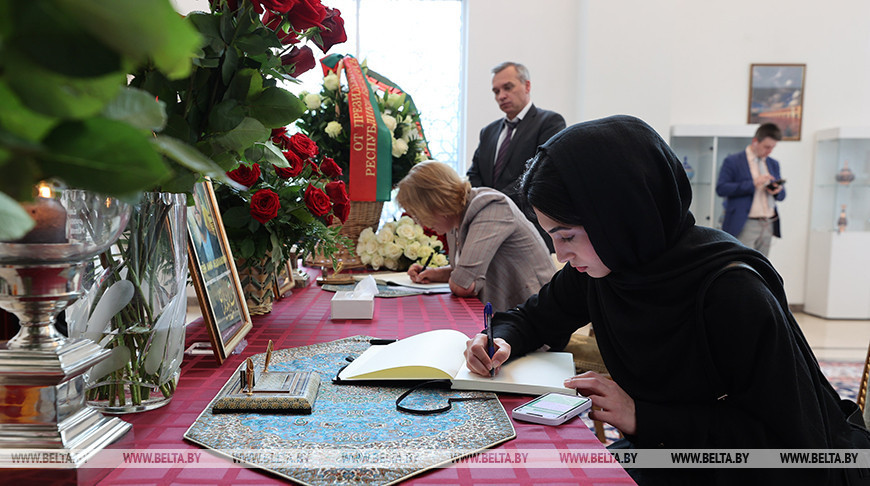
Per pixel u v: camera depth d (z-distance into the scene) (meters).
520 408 0.98
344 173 2.76
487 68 5.79
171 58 0.30
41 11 0.29
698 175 6.43
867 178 6.30
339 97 2.79
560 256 1.25
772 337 1.08
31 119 0.32
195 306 1.94
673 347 1.20
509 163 4.30
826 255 6.42
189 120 0.92
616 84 5.60
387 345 1.31
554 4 5.77
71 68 0.30
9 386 0.67
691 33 6.49
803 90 6.54
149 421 0.91
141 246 0.88
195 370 1.17
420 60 5.86
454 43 5.88
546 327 1.45
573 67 5.84
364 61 3.01
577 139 1.16
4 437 0.67
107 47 0.30
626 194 1.14
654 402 1.24
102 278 0.87
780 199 6.11
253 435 0.86
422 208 2.42
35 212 0.60
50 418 0.68
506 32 5.78
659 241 1.19
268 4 0.95
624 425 1.12
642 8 5.55
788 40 6.50
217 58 0.91
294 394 0.98
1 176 0.32
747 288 1.11
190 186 0.86
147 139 0.33
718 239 1.24
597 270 1.25
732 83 6.54
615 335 1.30
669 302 1.21
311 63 1.21
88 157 0.32
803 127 6.59
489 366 1.13
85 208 0.64
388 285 2.37
